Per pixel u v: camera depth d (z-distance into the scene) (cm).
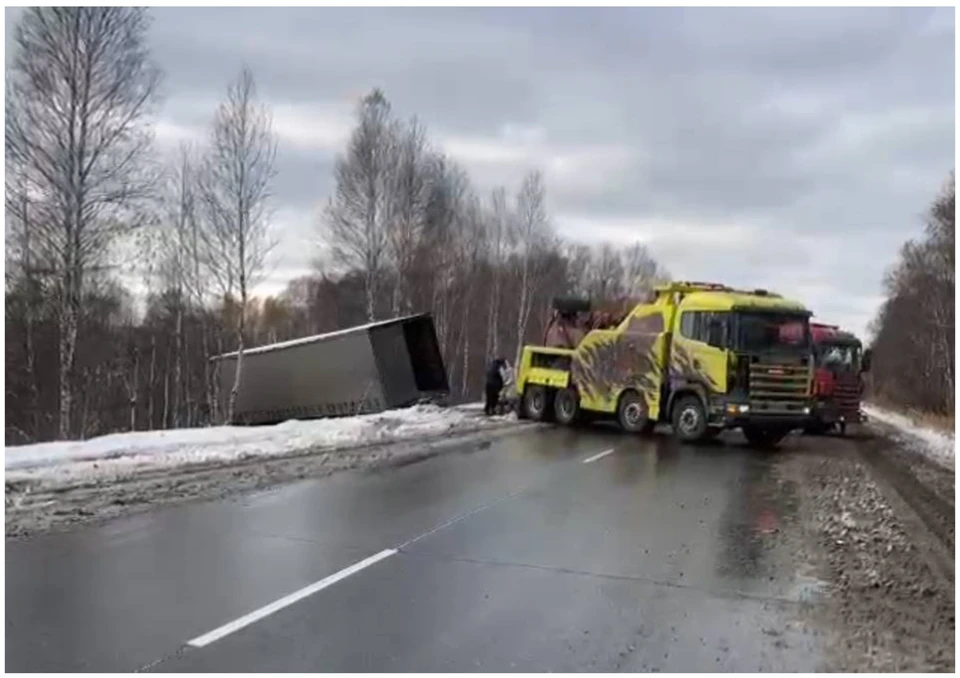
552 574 708
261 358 2412
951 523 1008
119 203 2208
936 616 624
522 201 4722
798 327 1834
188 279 3772
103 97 2131
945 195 5103
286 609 596
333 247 3459
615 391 2083
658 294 2038
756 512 1032
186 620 567
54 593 613
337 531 849
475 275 4694
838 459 1714
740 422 1784
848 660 526
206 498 994
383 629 561
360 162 3400
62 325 2200
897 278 6769
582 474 1312
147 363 4697
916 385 5909
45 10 2061
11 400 2958
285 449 1466
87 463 1186
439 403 2386
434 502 1027
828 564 775
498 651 526
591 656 521
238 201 2862
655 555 786
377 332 2191
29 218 2114
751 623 595
